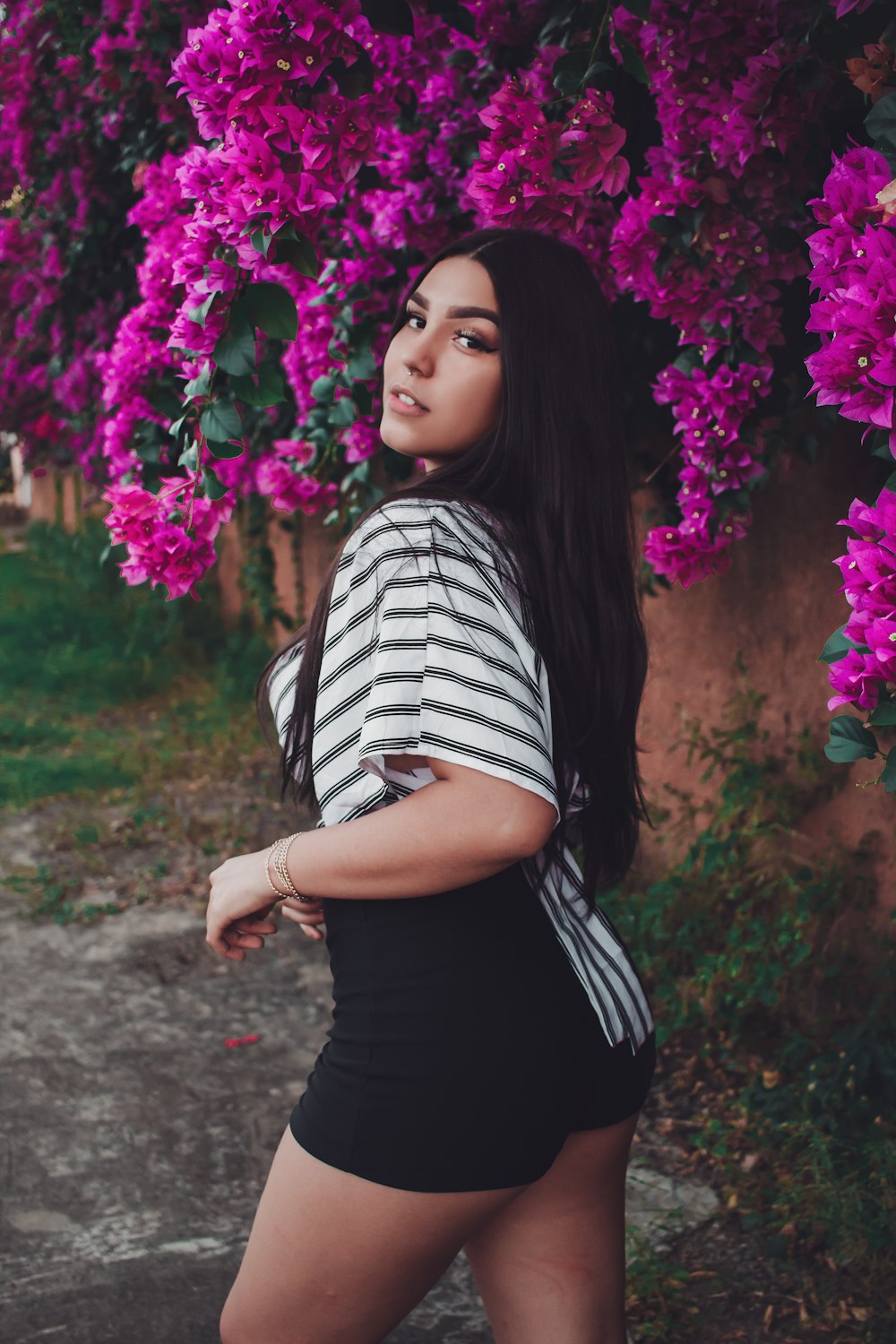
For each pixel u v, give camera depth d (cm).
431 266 157
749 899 364
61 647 919
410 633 137
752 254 245
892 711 158
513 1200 152
